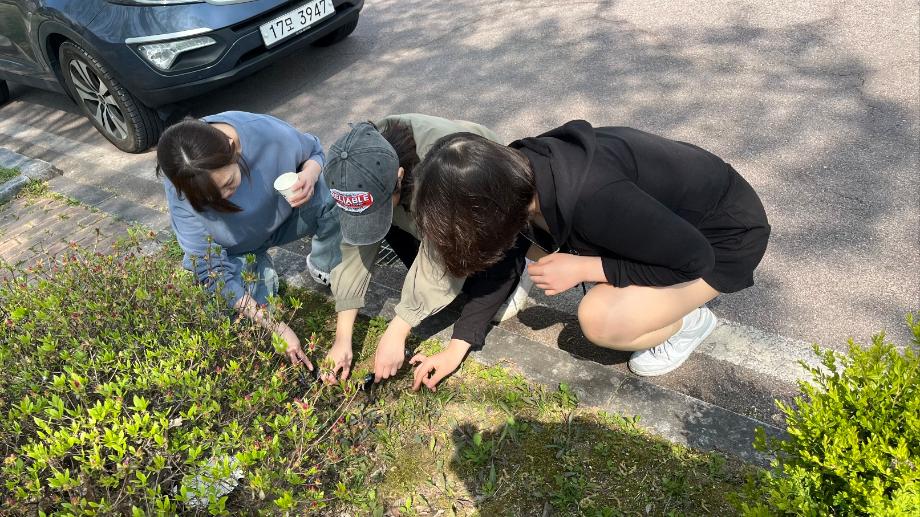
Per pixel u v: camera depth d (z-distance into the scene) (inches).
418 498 79.1
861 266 105.3
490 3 231.9
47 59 183.2
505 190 59.8
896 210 114.2
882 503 49.1
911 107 138.6
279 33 176.4
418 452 84.4
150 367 73.0
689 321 87.1
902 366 55.6
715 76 162.4
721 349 94.5
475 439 82.9
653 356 89.2
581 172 63.8
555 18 209.2
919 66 150.7
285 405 73.5
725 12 191.3
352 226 73.4
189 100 199.5
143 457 67.7
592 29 197.3
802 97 148.3
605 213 63.7
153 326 81.0
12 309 83.4
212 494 59.3
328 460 75.2
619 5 208.8
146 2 160.9
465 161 59.2
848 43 165.0
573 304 107.0
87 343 75.9
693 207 71.1
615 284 75.7
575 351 97.9
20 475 61.4
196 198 77.5
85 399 68.6
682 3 201.5
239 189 90.5
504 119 162.1
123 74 164.7
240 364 76.2
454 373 94.0
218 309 84.0
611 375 89.2
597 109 158.6
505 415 87.0
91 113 186.7
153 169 171.5
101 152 185.8
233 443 67.1
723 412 82.4
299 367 82.1
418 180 62.3
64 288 84.5
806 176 125.5
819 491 55.4
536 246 92.2
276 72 208.8
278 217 99.0
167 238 134.3
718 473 75.7
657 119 150.5
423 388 92.3
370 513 77.8
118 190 163.3
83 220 148.0
